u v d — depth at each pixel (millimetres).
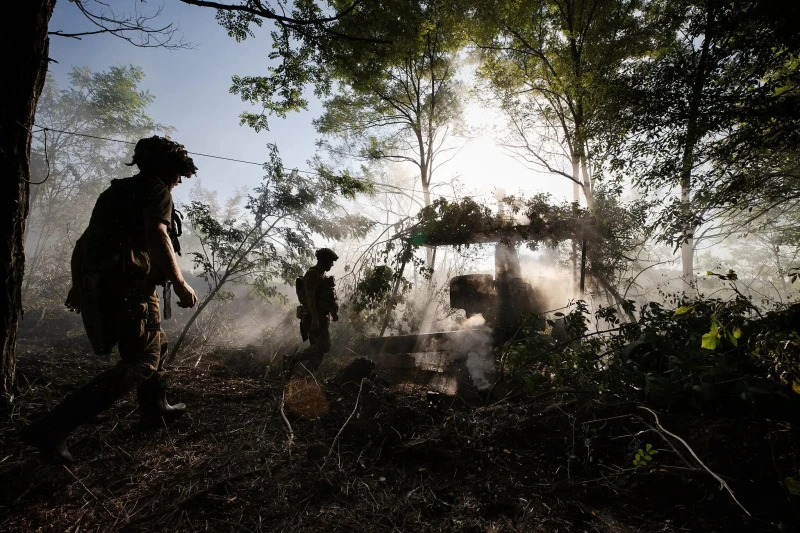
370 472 2227
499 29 9922
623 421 2518
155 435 2545
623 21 8297
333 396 3516
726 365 2600
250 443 2447
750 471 1929
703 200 5395
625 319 6652
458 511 1886
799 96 4672
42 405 2910
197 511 1809
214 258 5926
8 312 2795
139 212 2283
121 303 2207
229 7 3984
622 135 5598
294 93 8867
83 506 1820
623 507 1885
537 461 2328
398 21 9461
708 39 5090
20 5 2805
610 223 5594
